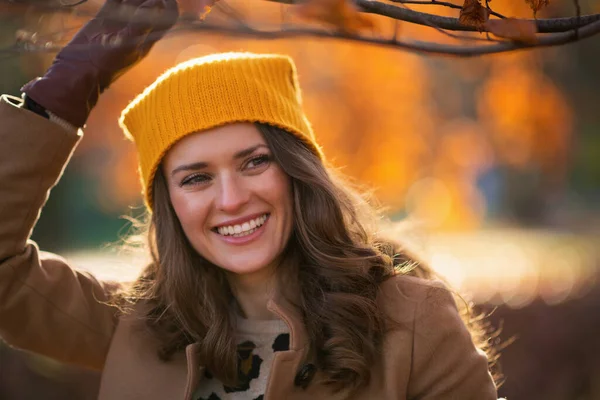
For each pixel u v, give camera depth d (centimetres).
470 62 1255
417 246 270
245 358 244
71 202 1741
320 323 233
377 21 180
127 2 195
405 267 249
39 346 260
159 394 247
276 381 226
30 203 241
